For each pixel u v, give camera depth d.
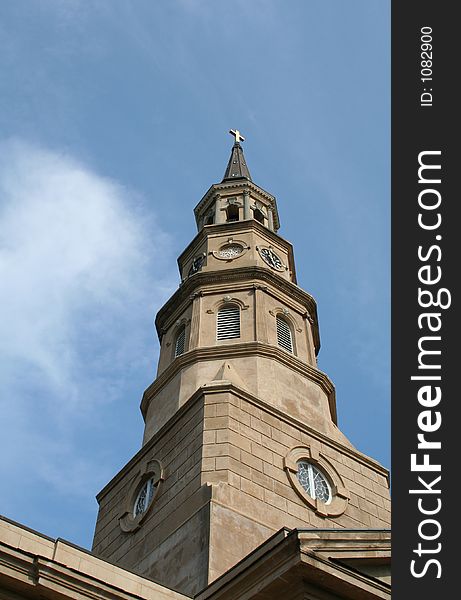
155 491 31.92
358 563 20.16
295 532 19.45
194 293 41.03
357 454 35.28
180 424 33.38
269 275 41.50
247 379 35.22
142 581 22.25
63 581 19.88
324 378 38.47
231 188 50.97
